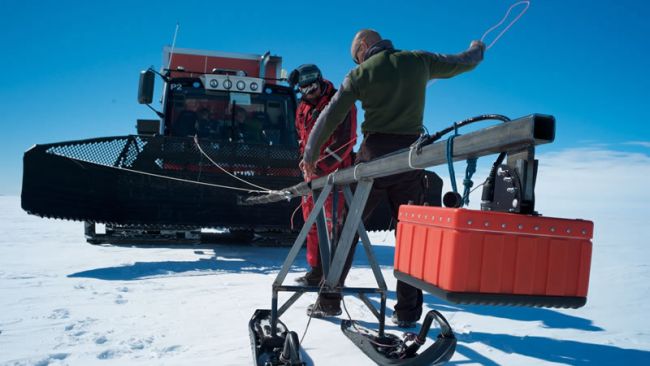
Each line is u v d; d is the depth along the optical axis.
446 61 3.06
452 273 1.32
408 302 3.00
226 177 5.80
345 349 2.52
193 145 5.68
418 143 1.72
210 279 4.49
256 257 6.05
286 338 2.16
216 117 6.92
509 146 1.30
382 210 6.11
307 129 3.88
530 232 1.35
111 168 5.31
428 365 1.90
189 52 7.32
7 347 2.48
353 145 3.71
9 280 4.25
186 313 3.23
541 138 1.18
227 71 7.16
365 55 3.02
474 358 2.46
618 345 2.77
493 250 1.33
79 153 5.15
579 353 2.60
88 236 6.38
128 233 6.44
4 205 21.53
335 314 3.18
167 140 5.58
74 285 4.07
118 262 5.38
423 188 3.05
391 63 2.86
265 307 3.42
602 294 4.30
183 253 6.21
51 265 5.12
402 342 2.29
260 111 7.04
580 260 1.38
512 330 3.03
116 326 2.90
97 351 2.44
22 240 7.59
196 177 5.69
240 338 2.68
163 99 6.95
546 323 3.24
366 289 2.63
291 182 6.01
